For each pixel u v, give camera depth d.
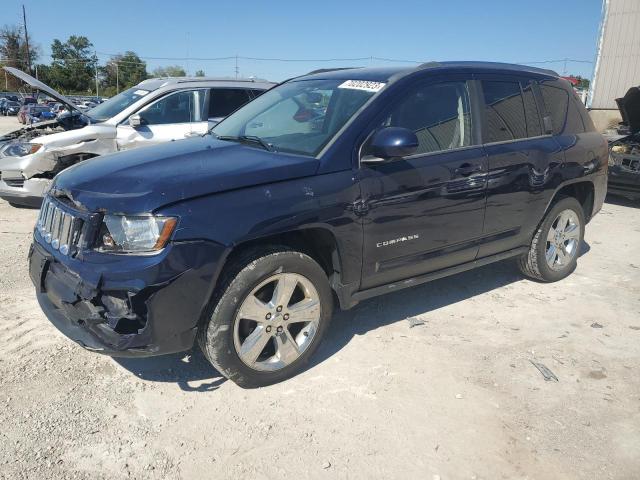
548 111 4.64
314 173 3.15
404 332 3.92
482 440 2.79
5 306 4.15
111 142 7.25
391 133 3.21
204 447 2.70
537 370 3.46
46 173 6.96
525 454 2.70
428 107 3.75
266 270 2.99
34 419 2.85
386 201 3.40
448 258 3.95
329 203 3.14
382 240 3.46
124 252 2.71
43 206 3.39
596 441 2.81
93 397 3.06
